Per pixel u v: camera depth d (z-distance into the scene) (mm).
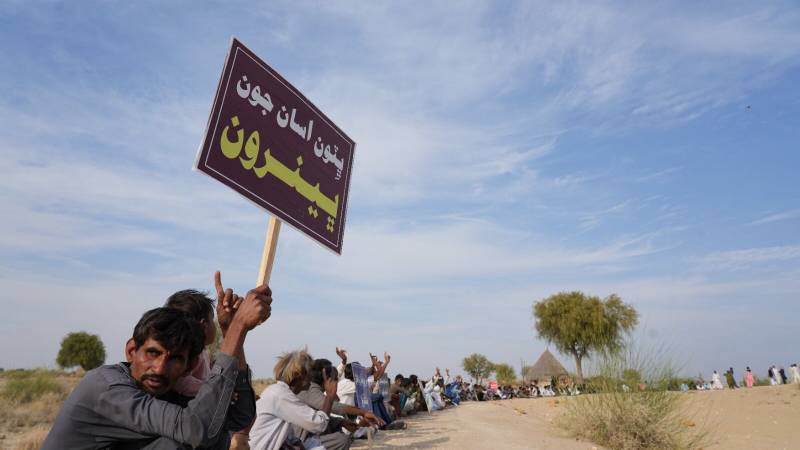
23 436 10531
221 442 2215
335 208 4141
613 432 10336
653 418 10336
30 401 16328
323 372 5449
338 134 4324
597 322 37094
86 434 1861
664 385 10773
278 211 3484
